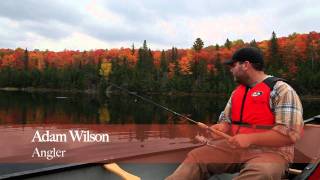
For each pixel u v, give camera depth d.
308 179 2.74
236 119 2.76
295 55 60.66
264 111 2.61
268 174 2.47
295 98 2.53
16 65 60.19
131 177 3.51
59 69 53.72
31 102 26.12
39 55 59.00
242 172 2.56
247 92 2.73
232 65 2.81
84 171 3.55
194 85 54.41
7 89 57.94
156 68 61.62
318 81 49.78
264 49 61.75
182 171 2.74
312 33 64.50
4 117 15.73
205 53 63.28
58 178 3.42
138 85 45.16
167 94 51.59
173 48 67.06
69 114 17.70
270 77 2.69
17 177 3.20
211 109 22.80
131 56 59.19
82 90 46.81
